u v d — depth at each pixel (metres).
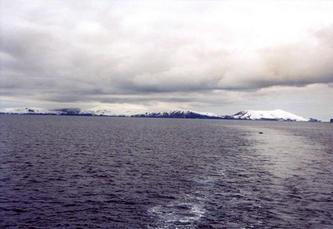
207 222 28.97
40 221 29.06
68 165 55.91
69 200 35.34
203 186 42.25
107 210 32.19
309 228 27.81
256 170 54.78
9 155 65.00
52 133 132.25
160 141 108.56
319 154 79.50
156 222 28.97
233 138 130.12
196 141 111.69
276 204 34.41
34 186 40.81
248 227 27.89
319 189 41.44
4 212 31.02
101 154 71.25
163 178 47.09
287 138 139.25
